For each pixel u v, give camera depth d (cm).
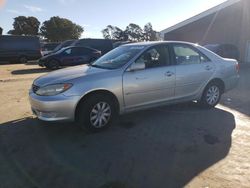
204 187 343
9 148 450
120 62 554
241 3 1992
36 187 343
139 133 518
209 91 674
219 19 2198
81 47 1769
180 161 409
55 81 492
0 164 399
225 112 659
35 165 396
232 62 714
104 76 513
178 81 604
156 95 575
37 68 1783
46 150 444
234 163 403
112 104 527
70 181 356
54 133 513
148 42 617
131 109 552
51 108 477
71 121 493
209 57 668
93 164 400
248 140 488
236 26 2103
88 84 493
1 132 518
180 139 491
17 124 561
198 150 446
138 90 546
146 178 364
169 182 354
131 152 439
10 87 988
